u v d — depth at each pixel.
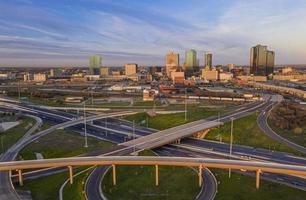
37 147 186.50
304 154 172.38
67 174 146.38
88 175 142.88
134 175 145.25
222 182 136.75
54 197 125.19
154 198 123.12
